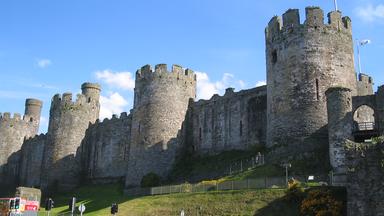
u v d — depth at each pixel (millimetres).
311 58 48031
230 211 35250
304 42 48719
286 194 33938
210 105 64125
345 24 50719
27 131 97375
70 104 77250
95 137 78750
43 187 72875
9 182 92125
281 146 46594
